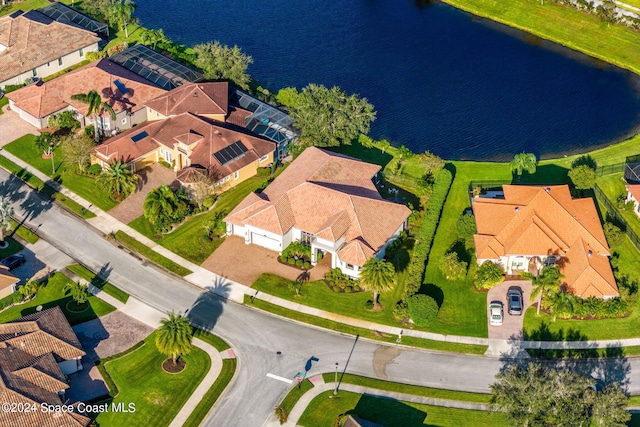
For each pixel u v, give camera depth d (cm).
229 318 10819
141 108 14200
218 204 12631
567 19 18062
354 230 11362
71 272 11544
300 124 13600
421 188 12756
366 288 10675
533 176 13325
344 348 10431
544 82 16362
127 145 13225
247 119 13875
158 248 11925
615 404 8975
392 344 10494
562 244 11294
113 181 12444
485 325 10706
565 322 10719
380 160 13750
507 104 15650
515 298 10906
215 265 11631
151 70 15012
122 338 10488
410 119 15150
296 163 12681
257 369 10094
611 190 12875
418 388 9875
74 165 13475
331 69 16712
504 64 16975
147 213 12181
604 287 10850
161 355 10231
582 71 16738
